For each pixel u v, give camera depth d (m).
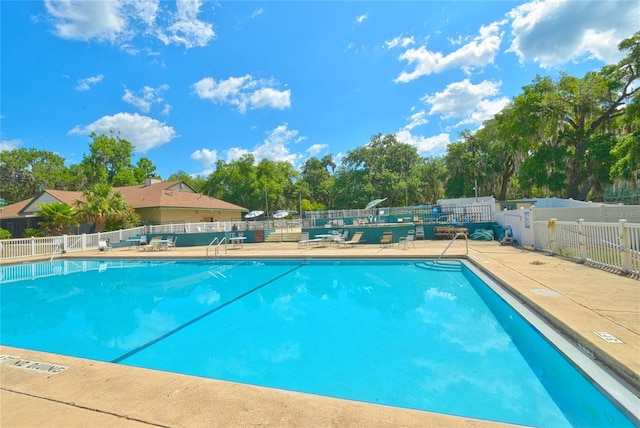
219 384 2.81
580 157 25.02
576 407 3.04
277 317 6.28
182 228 22.14
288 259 12.40
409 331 5.20
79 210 20.41
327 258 12.02
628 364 2.80
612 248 6.92
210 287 9.18
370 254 11.64
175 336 5.48
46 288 9.84
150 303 7.75
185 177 64.88
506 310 5.57
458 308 6.31
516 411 3.00
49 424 2.25
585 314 4.17
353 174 48.84
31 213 24.59
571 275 6.66
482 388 3.43
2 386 2.86
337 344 4.84
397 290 7.87
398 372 3.88
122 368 3.22
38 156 47.56
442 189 50.47
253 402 2.47
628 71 21.88
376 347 4.64
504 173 37.31
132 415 2.33
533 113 24.52
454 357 4.19
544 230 10.62
